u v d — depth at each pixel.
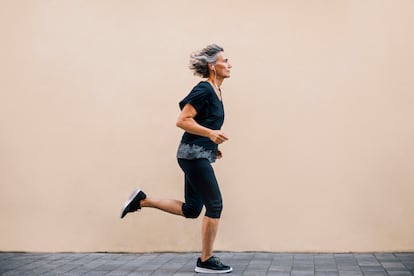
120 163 6.22
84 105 6.28
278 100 6.01
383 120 5.89
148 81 6.20
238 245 6.03
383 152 5.89
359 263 5.36
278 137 6.00
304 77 5.98
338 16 5.96
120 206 6.21
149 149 6.19
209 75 5.23
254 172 6.02
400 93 5.88
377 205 5.89
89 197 6.25
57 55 6.32
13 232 6.34
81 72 6.29
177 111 6.16
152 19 6.21
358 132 5.91
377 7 5.91
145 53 6.21
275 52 6.03
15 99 6.37
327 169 5.95
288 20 6.02
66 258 5.92
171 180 6.16
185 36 6.16
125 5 6.25
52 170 6.31
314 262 5.43
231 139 6.05
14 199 6.34
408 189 5.86
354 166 5.91
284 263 5.39
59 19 6.33
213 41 6.11
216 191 5.05
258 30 6.05
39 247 6.30
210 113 5.09
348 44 5.94
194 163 5.05
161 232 6.16
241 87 6.05
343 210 5.92
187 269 5.22
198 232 6.12
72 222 6.27
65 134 6.30
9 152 6.36
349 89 5.93
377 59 5.91
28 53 6.36
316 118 5.96
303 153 5.97
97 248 6.24
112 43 6.26
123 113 6.23
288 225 5.98
